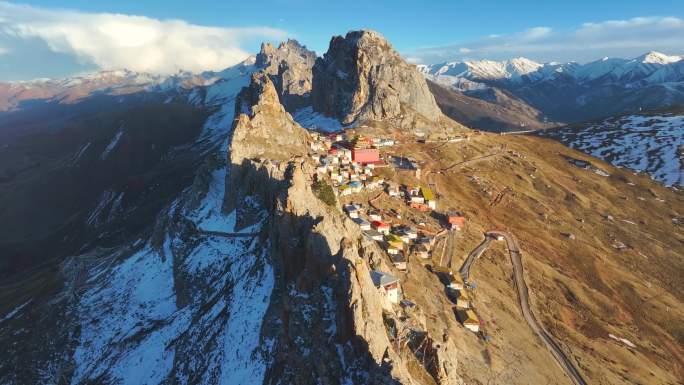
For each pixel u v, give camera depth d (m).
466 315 95.00
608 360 99.31
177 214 132.50
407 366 60.38
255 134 146.12
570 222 174.75
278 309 73.69
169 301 105.44
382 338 58.97
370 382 53.88
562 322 110.31
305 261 76.81
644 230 179.88
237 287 90.06
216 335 80.31
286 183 91.75
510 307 109.94
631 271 150.12
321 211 88.81
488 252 136.00
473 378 75.75
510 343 92.94
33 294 130.38
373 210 139.50
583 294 126.44
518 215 170.75
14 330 109.75
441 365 61.28
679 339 119.81
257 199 113.50
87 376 91.19
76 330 104.38
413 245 124.44
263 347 69.50
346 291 60.84
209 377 72.31
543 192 197.88
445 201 164.88
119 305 109.94
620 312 124.00
